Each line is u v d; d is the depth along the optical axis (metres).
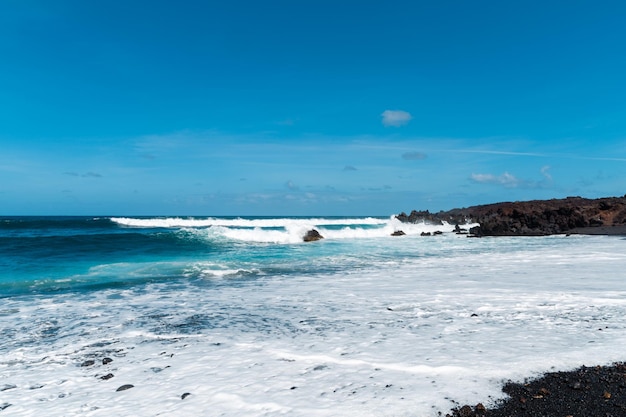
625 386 5.18
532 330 7.56
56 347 7.47
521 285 12.22
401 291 11.88
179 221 50.62
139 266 18.09
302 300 11.05
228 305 10.63
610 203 43.34
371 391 5.15
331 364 6.16
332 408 4.73
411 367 5.89
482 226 39.00
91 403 5.15
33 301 11.38
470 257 20.52
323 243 30.33
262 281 14.40
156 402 5.10
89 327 8.73
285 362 6.33
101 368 6.39
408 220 56.12
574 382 5.31
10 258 20.08
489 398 4.93
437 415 4.55
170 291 12.71
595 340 6.88
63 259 20.12
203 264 18.81
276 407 4.81
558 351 6.34
